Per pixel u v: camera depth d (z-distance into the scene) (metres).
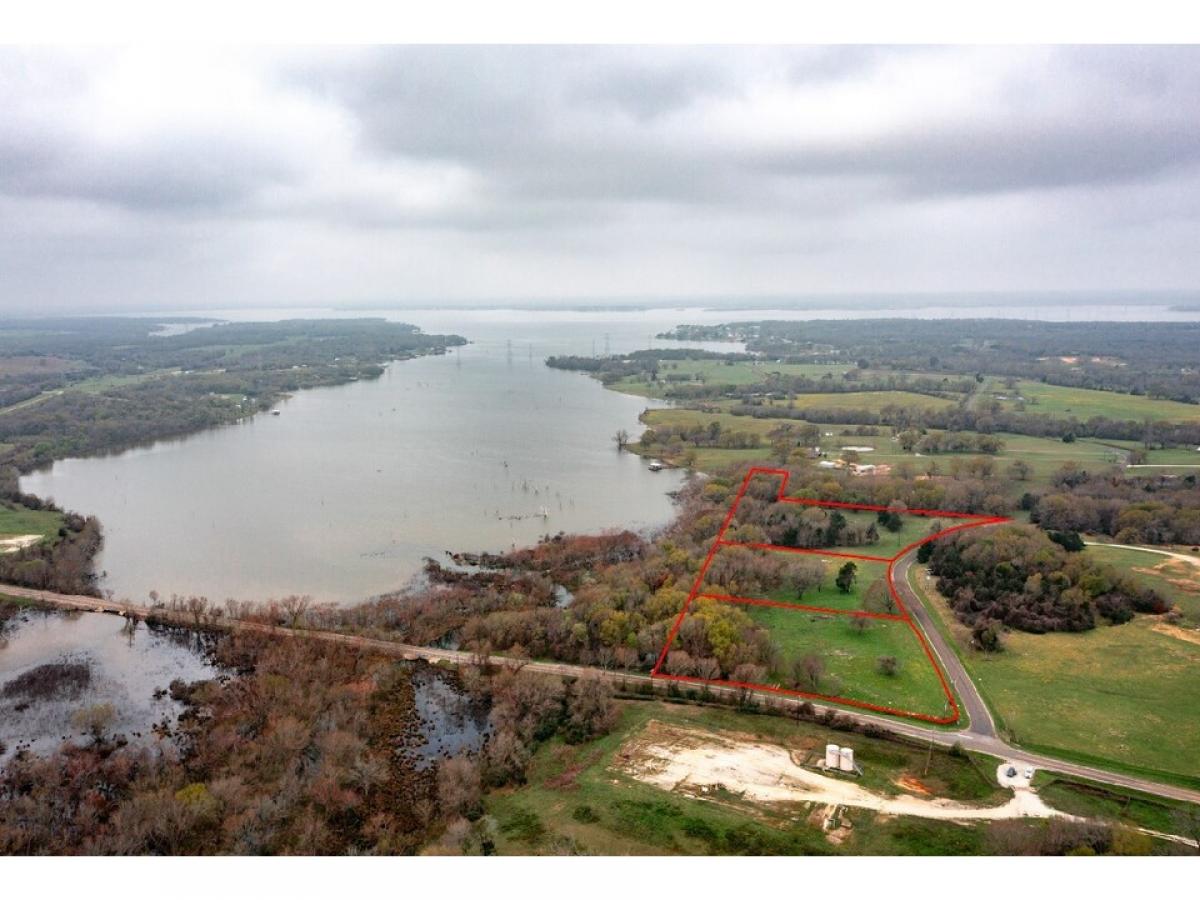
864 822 91.44
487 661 134.50
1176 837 87.94
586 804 96.44
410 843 91.31
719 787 99.50
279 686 122.06
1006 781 100.25
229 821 92.56
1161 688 122.12
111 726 117.94
